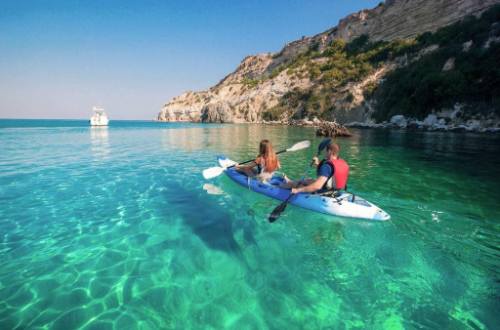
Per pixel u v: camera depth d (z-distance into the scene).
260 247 4.10
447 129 29.61
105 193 6.88
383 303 2.91
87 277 3.37
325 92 61.28
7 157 12.57
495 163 10.84
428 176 8.57
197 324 2.64
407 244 4.16
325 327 2.60
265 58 137.50
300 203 5.64
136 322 2.66
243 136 26.28
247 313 2.78
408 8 66.94
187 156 13.05
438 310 2.80
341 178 5.33
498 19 35.56
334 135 25.52
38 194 6.78
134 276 3.39
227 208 5.74
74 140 21.45
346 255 3.86
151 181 8.05
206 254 3.91
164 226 4.87
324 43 90.75
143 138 23.75
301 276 3.38
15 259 3.79
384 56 57.62
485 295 3.02
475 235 4.46
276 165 6.88
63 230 4.72
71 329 2.57
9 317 2.71
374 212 5.04
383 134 27.91
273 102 77.81
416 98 36.75
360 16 82.31
